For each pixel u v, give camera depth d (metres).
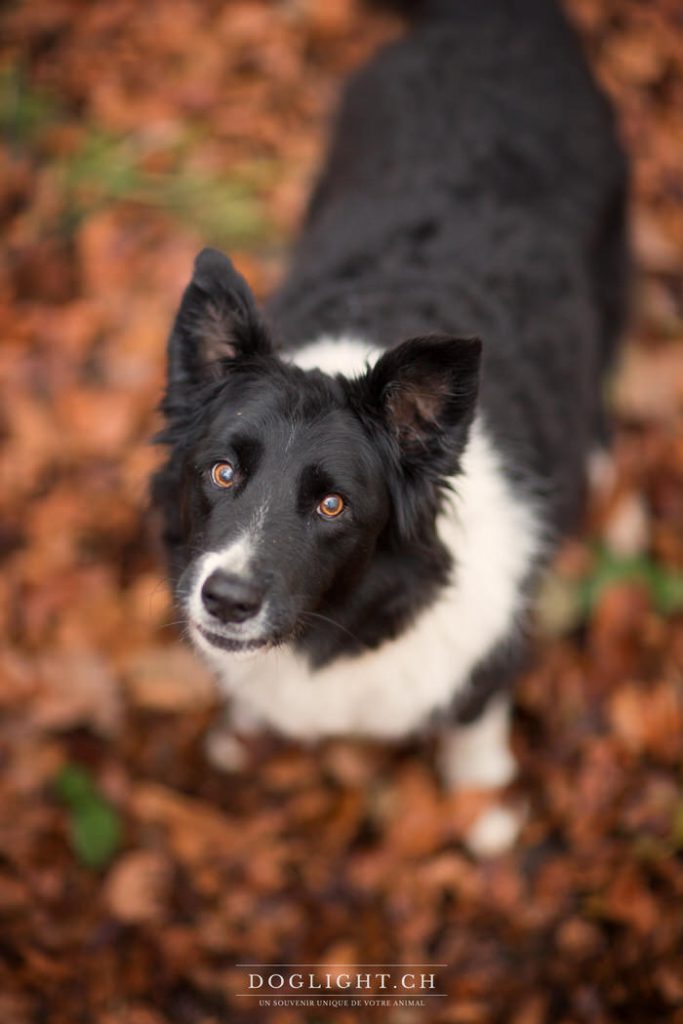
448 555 3.19
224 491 2.94
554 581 4.59
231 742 4.16
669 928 3.73
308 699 3.53
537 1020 3.61
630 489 4.96
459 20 4.79
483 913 3.86
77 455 4.82
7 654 4.23
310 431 2.89
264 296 5.27
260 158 5.91
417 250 3.78
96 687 4.17
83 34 6.30
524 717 4.35
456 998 3.67
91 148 5.78
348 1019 3.61
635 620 4.47
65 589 4.43
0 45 6.18
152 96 6.08
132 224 5.54
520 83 4.43
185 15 6.40
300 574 2.86
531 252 3.87
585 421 4.14
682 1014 3.56
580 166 4.32
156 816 3.97
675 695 4.29
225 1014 3.61
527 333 3.71
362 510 2.95
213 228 5.53
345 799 4.10
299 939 3.78
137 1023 3.52
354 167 4.42
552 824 4.07
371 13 6.48
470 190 4.02
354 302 3.56
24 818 3.85
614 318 4.91
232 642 2.84
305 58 6.39
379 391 2.87
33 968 3.54
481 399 3.42
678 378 5.36
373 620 3.25
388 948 3.77
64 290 5.39
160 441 3.19
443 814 4.00
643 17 6.55
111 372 5.07
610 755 4.12
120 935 3.70
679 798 4.02
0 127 5.84
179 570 3.28
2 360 5.08
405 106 4.39
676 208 6.03
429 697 3.47
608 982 3.66
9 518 4.62
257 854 3.92
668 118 6.38
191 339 3.03
